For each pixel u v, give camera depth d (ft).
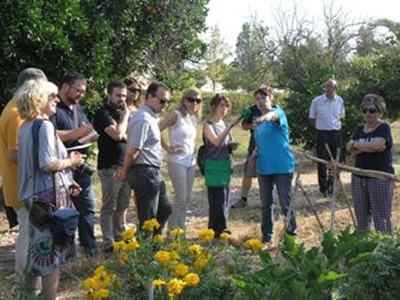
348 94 46.78
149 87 20.35
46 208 14.33
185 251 14.02
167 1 39.68
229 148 24.22
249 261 16.03
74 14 31.42
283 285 11.87
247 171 31.04
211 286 13.21
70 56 31.04
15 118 15.94
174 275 13.42
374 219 20.44
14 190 16.12
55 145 14.74
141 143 19.74
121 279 13.97
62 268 19.80
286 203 23.11
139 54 38.81
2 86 30.17
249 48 89.45
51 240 14.43
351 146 20.63
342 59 71.56
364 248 13.19
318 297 11.68
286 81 56.34
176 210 23.20
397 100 46.80
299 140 48.78
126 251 14.10
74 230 14.57
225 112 24.32
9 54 29.19
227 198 24.43
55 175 14.58
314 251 13.28
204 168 24.25
